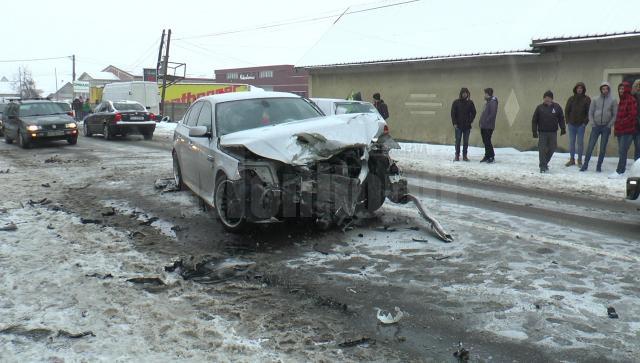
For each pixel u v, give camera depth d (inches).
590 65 544.1
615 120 400.5
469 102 494.9
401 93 743.1
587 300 158.7
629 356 126.2
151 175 419.8
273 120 262.2
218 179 243.0
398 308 155.0
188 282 176.4
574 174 412.5
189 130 277.7
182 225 253.4
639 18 502.3
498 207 295.7
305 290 169.9
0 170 455.2
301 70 877.2
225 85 1779.0
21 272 183.9
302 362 124.3
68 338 135.5
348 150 226.7
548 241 221.5
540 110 419.5
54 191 349.4
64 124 678.5
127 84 1376.7
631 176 246.7
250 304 158.4
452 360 126.1
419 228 241.9
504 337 136.9
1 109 909.8
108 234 235.6
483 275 181.0
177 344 132.6
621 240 225.3
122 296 163.2
